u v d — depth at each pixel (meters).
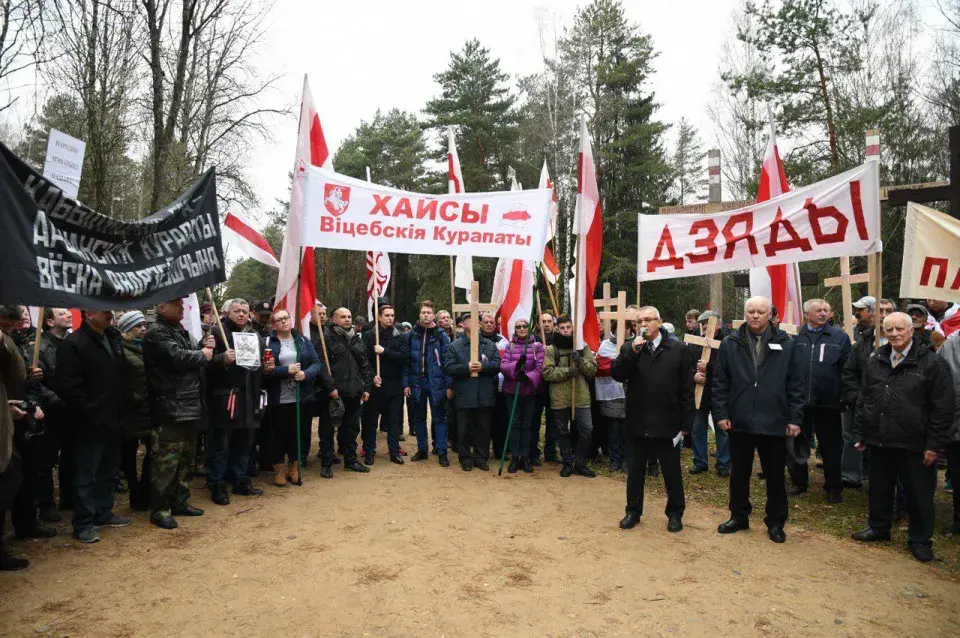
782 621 4.05
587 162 7.48
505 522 5.92
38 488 5.71
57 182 5.33
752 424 5.60
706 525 6.00
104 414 5.23
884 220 18.27
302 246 7.27
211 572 4.64
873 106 19.59
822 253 6.79
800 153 19.88
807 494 7.18
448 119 31.59
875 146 6.57
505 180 32.78
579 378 7.71
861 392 5.70
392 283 39.31
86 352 5.15
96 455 5.27
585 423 7.74
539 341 8.64
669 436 5.77
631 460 5.95
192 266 5.77
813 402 6.77
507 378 7.91
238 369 6.37
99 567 4.70
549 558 5.05
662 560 5.07
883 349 5.57
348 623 3.91
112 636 3.70
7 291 4.24
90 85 11.77
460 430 7.91
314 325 7.66
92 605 4.09
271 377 6.85
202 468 7.84
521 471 7.90
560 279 29.50
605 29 29.72
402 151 38.78
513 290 9.37
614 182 30.59
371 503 6.40
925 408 5.24
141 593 4.28
